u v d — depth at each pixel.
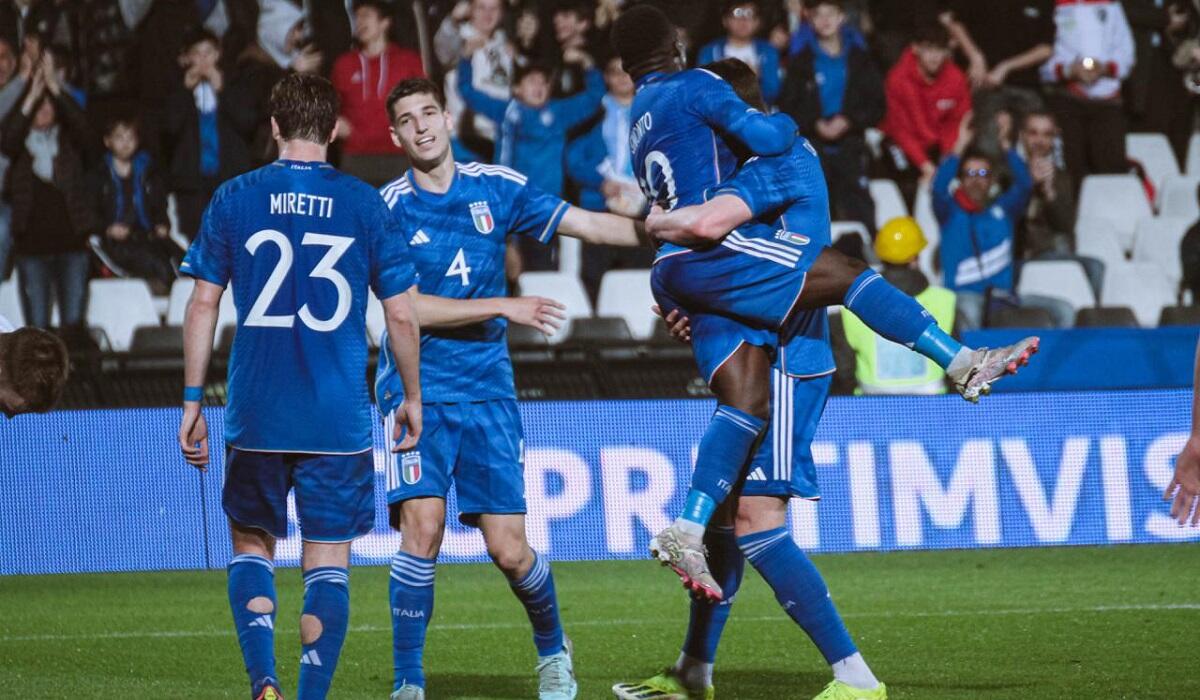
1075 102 48.25
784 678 20.09
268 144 42.47
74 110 41.59
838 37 43.09
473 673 20.83
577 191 42.41
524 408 32.34
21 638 24.50
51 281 40.84
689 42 45.41
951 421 33.34
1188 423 33.88
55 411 32.41
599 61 44.25
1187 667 20.31
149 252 41.53
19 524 32.31
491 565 32.69
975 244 42.59
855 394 34.06
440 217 18.47
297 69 43.31
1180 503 12.57
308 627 15.57
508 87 43.06
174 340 37.34
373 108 41.34
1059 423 33.62
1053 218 44.81
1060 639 22.94
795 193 16.72
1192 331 35.84
